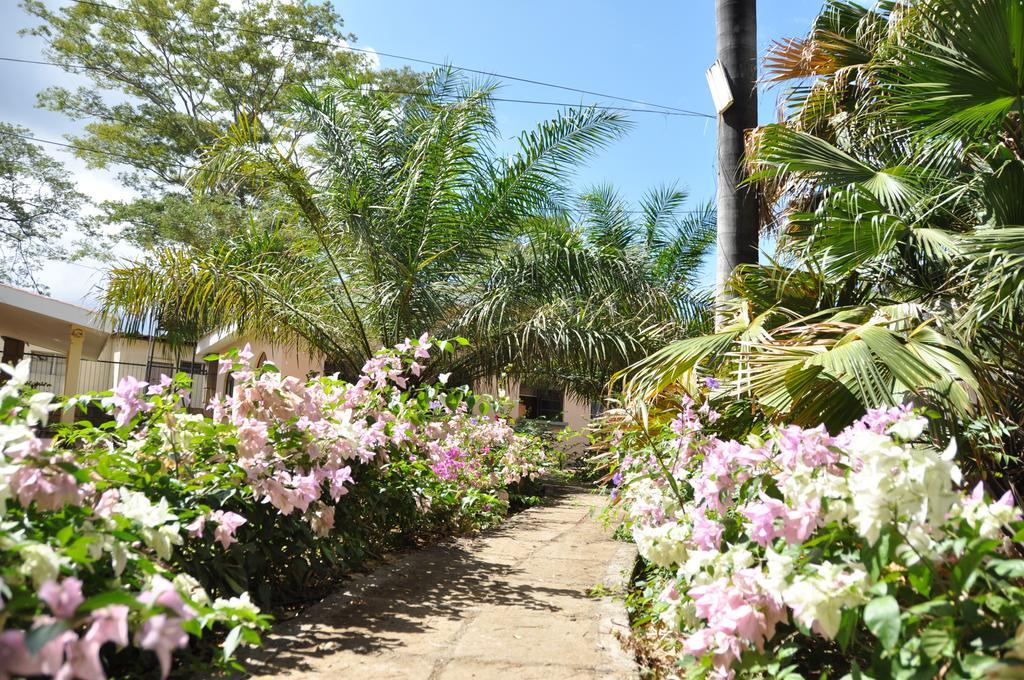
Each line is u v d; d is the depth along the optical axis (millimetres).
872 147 5262
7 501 1812
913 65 4051
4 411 1941
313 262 8641
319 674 2580
